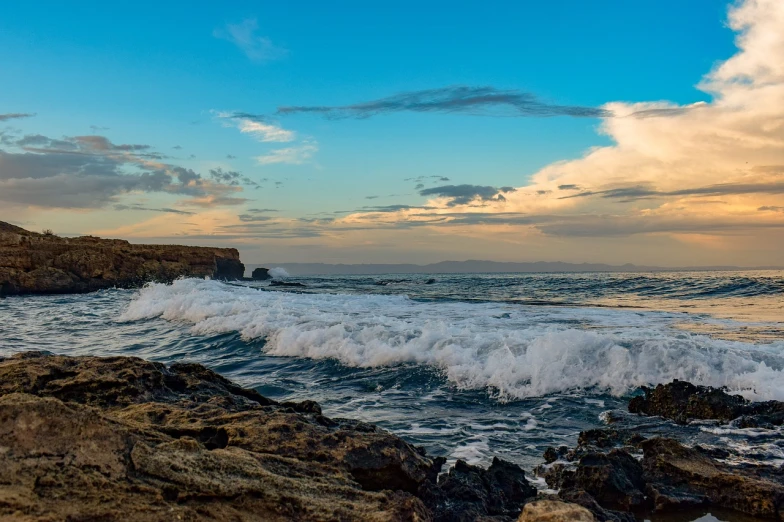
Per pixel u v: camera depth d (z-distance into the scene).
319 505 4.37
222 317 19.11
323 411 9.72
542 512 4.32
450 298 33.50
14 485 3.77
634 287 41.34
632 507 6.05
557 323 18.89
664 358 10.90
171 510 3.91
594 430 8.09
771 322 19.59
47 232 69.88
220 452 4.82
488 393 10.62
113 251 52.28
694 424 8.57
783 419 8.38
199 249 67.06
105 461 4.15
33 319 23.50
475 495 5.81
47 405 4.30
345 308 22.53
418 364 12.41
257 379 12.14
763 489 5.90
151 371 7.53
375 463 5.43
